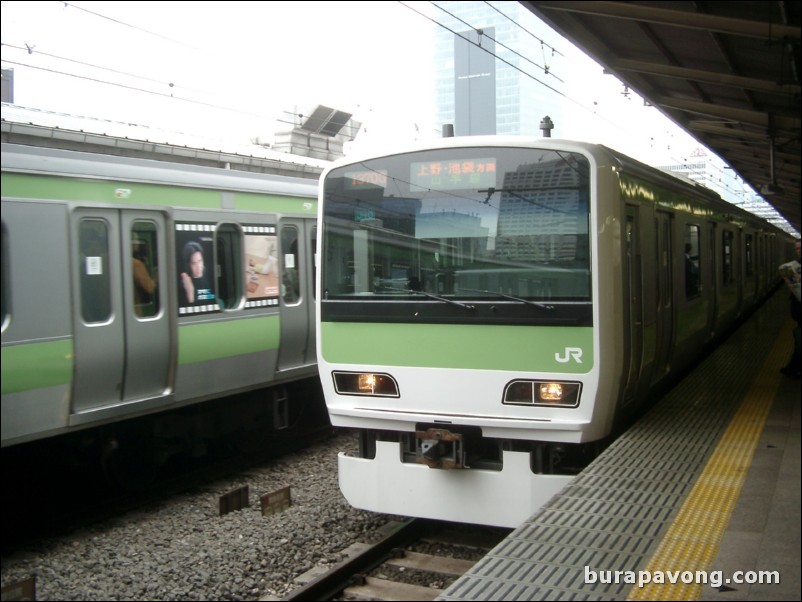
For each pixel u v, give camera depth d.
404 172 6.00
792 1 6.81
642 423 6.42
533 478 5.61
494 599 3.38
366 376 6.11
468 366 5.73
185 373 8.11
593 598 3.37
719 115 12.16
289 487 7.22
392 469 6.05
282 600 5.00
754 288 17.08
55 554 6.18
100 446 7.76
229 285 8.76
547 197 5.59
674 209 7.90
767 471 5.05
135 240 7.58
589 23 8.74
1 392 6.25
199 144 14.42
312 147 21.98
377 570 5.71
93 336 7.05
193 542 6.31
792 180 21.08
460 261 5.80
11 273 6.32
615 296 5.54
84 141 11.40
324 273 6.27
